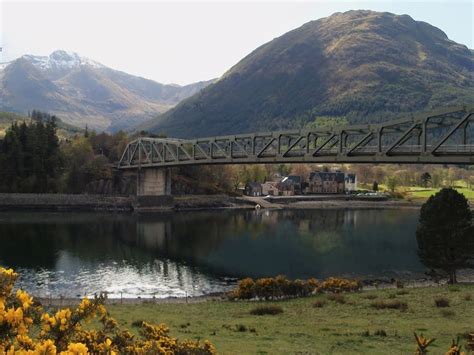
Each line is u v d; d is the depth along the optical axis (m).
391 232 107.81
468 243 51.56
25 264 71.44
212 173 189.12
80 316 9.86
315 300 40.72
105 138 191.00
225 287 59.41
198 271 68.75
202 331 28.23
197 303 44.25
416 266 70.88
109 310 39.03
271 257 78.62
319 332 27.69
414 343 24.52
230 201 174.38
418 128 54.72
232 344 24.28
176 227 115.38
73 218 128.12
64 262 73.62
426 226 53.06
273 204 177.12
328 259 76.69
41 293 55.53
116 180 168.38
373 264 72.62
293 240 96.19
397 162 56.09
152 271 68.50
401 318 31.50
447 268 52.97
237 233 106.00
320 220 133.25
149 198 157.12
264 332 27.95
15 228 105.94
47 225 112.56
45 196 151.38
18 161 154.62
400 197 198.00
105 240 94.25
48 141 163.38
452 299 37.81
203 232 107.44
